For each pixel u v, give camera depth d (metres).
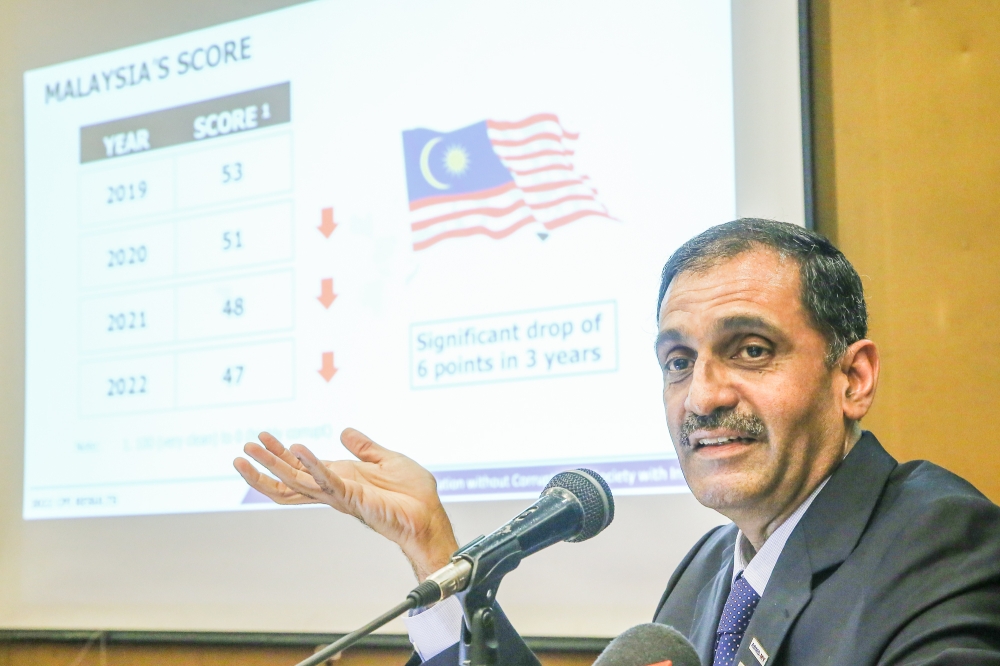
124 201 3.21
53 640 3.06
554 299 2.50
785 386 1.35
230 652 2.86
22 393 3.27
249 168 3.01
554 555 2.43
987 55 2.24
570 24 2.58
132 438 3.07
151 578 2.97
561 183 2.53
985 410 2.17
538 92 2.60
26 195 3.37
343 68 2.91
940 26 2.28
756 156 2.31
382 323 2.73
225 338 2.96
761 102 2.32
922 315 2.23
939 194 2.24
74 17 3.38
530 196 2.57
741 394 1.36
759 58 2.34
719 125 2.36
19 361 3.29
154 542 2.98
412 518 1.48
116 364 3.13
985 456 2.16
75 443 3.16
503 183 2.62
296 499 1.49
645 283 2.40
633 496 2.36
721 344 1.37
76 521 3.11
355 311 2.77
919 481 1.35
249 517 2.86
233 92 3.08
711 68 2.39
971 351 2.19
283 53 3.01
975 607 1.16
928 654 1.12
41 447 3.21
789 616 1.26
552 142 2.56
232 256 2.99
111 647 3.02
